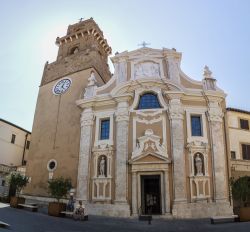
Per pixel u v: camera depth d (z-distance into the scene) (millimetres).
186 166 21703
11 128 36000
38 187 26297
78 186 23078
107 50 36250
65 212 19125
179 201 20359
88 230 14078
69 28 37625
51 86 31188
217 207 20469
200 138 22469
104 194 22109
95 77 29641
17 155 36500
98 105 25266
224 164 22094
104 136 24297
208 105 23547
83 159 23734
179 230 14758
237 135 30047
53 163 26453
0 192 30969
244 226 15070
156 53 26203
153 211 21703
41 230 13047
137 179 21766
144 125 23172
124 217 20453
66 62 32094
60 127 27641
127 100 24062
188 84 24953
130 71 25938
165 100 23812
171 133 22422
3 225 12922
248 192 18922
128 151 22672
